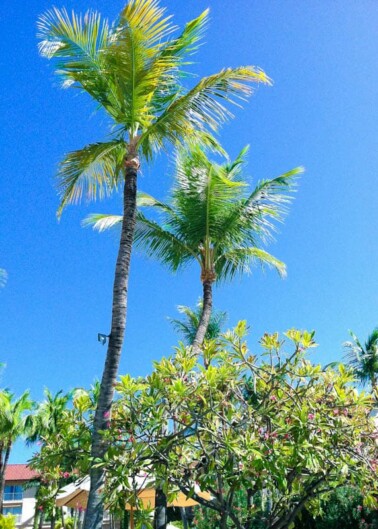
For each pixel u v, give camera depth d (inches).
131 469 234.1
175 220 508.7
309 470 270.2
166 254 515.2
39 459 287.4
